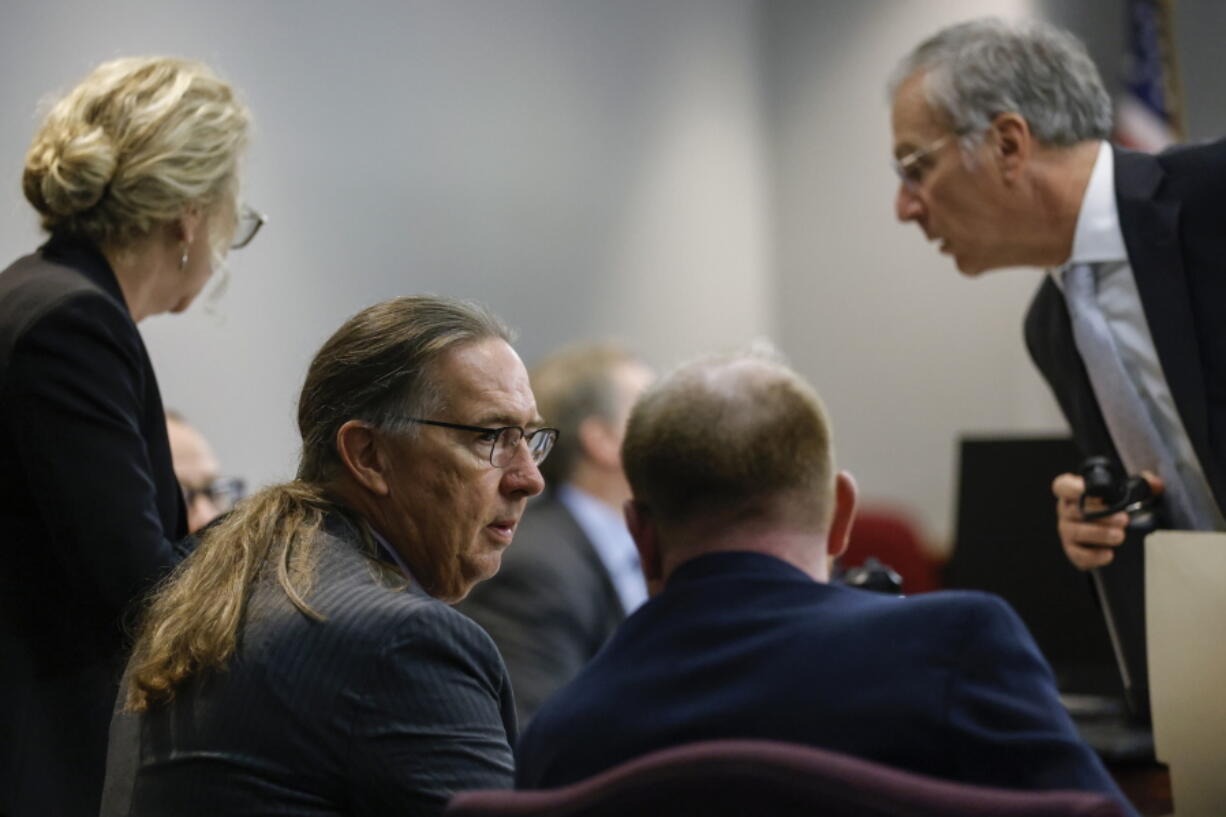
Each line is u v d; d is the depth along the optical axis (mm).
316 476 4625
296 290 11195
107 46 9898
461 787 3963
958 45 6871
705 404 3857
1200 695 4836
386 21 12078
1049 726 3316
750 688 3457
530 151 13477
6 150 9234
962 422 15938
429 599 4234
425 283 12336
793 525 3834
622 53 14695
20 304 5359
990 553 8070
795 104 16844
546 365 9297
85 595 5258
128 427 5359
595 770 3521
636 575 8773
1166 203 6504
